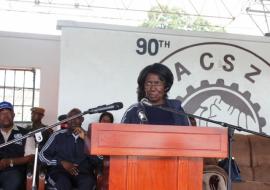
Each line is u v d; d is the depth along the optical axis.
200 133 1.92
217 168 4.14
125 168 1.91
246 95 5.51
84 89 5.13
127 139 1.87
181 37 5.39
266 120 5.53
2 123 4.26
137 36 5.29
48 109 7.68
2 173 4.06
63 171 4.11
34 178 2.58
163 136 1.89
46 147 4.14
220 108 5.43
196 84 5.39
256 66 5.55
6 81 8.27
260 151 5.17
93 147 1.84
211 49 5.45
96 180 4.15
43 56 7.68
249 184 4.80
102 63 5.20
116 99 5.19
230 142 2.41
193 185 1.95
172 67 5.34
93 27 5.20
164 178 1.93
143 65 5.28
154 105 2.46
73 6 9.25
